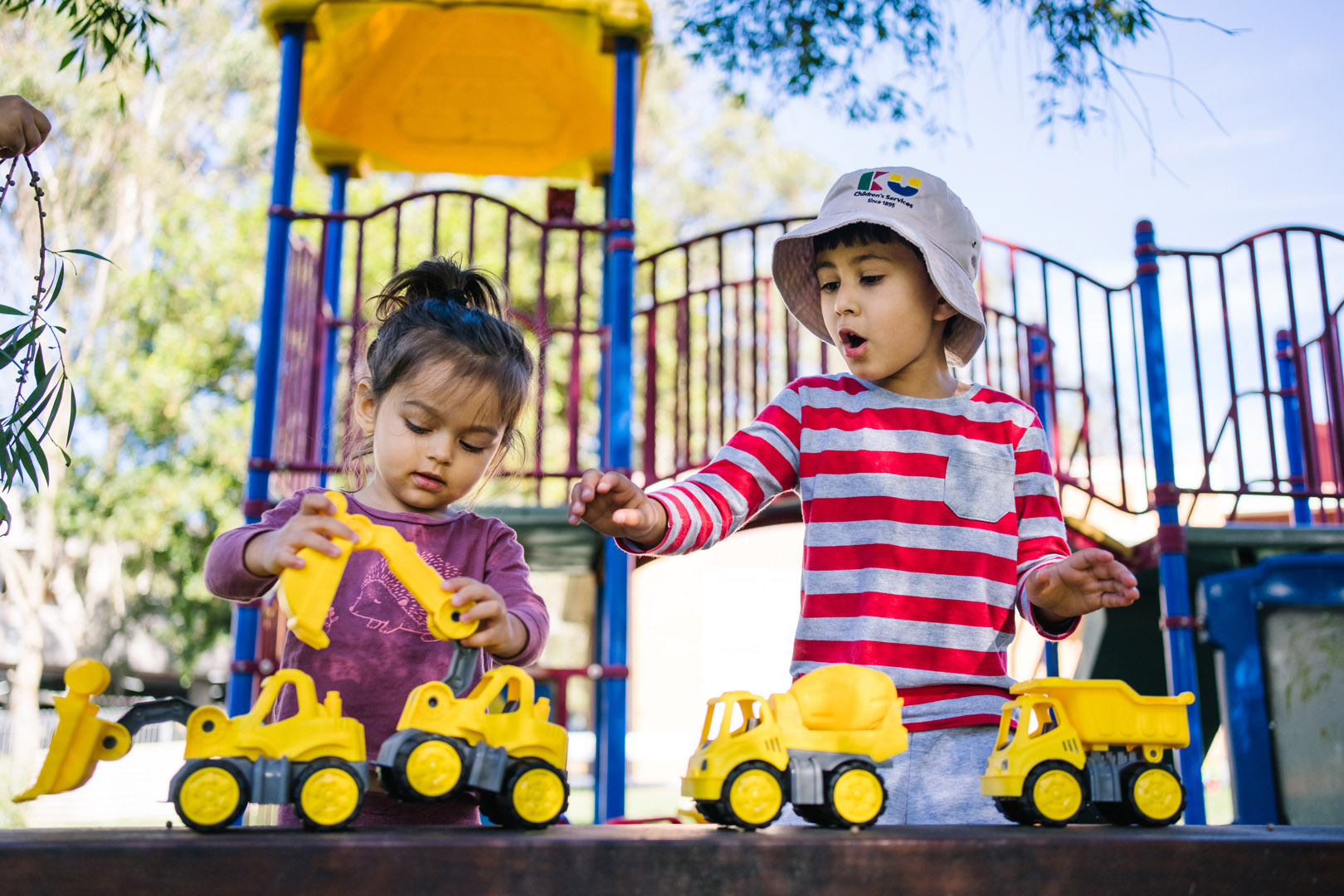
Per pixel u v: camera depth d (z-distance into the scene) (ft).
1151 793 4.22
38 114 6.14
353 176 19.83
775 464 6.22
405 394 5.51
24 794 3.75
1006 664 6.18
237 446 44.14
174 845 3.15
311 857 3.20
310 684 3.85
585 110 18.99
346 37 17.07
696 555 40.42
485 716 3.90
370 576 5.90
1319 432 27.91
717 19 14.29
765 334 17.84
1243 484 15.87
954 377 7.16
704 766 3.98
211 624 50.83
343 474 7.34
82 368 43.62
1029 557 6.28
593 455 44.45
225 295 44.96
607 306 18.20
